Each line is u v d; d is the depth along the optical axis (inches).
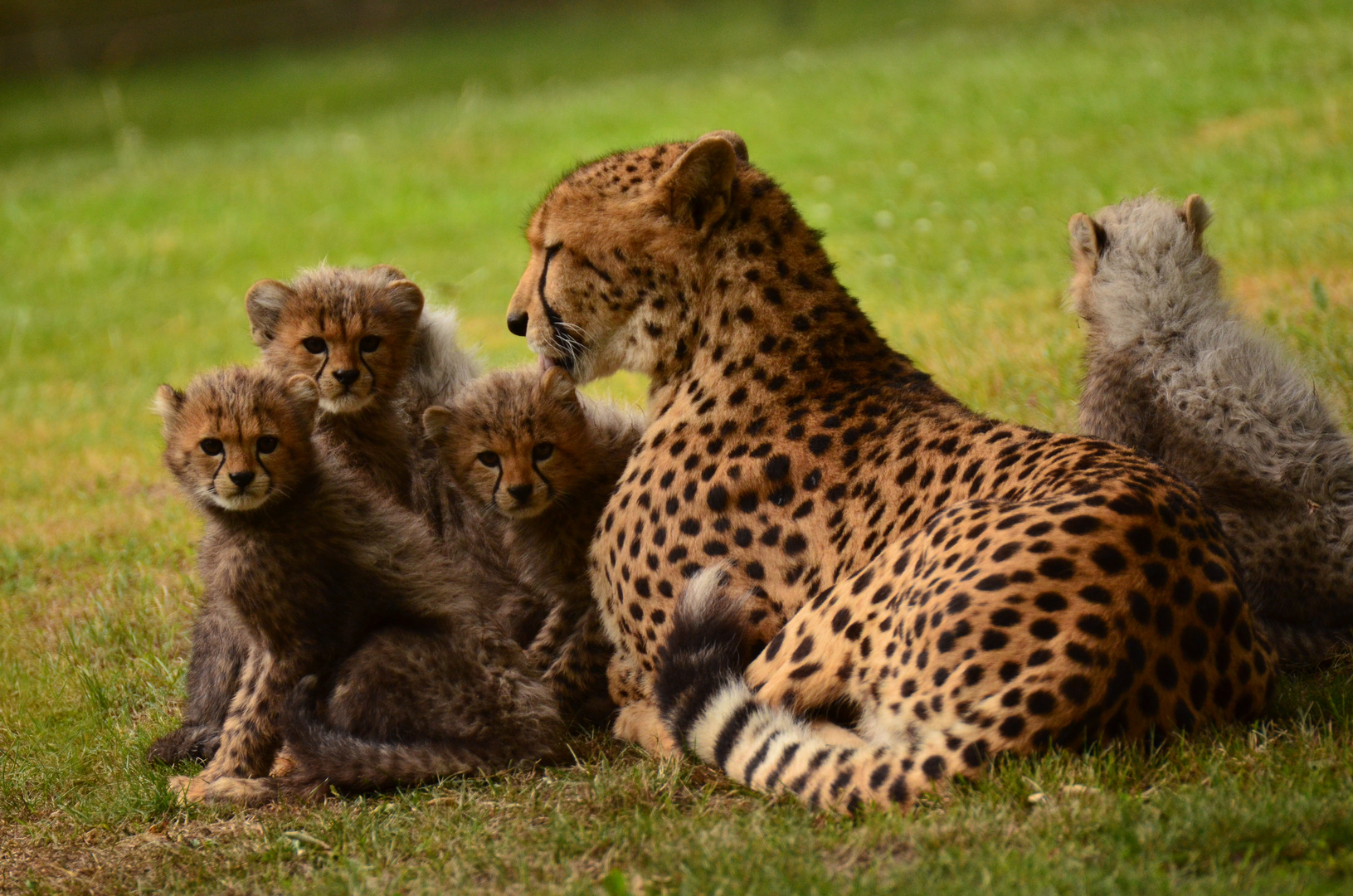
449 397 504.1
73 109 2391.7
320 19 2955.2
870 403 357.4
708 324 378.6
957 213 941.8
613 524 378.6
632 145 1311.5
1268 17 1352.1
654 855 287.0
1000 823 272.4
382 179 1355.8
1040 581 285.0
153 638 489.1
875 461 345.4
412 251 1109.7
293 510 387.2
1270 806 270.4
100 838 347.3
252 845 325.4
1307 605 421.4
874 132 1211.2
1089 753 281.4
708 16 2593.5
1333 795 274.8
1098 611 283.0
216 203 1358.3
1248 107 1051.9
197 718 411.2
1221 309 475.2
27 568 588.7
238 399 382.6
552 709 384.5
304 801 356.8
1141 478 305.4
